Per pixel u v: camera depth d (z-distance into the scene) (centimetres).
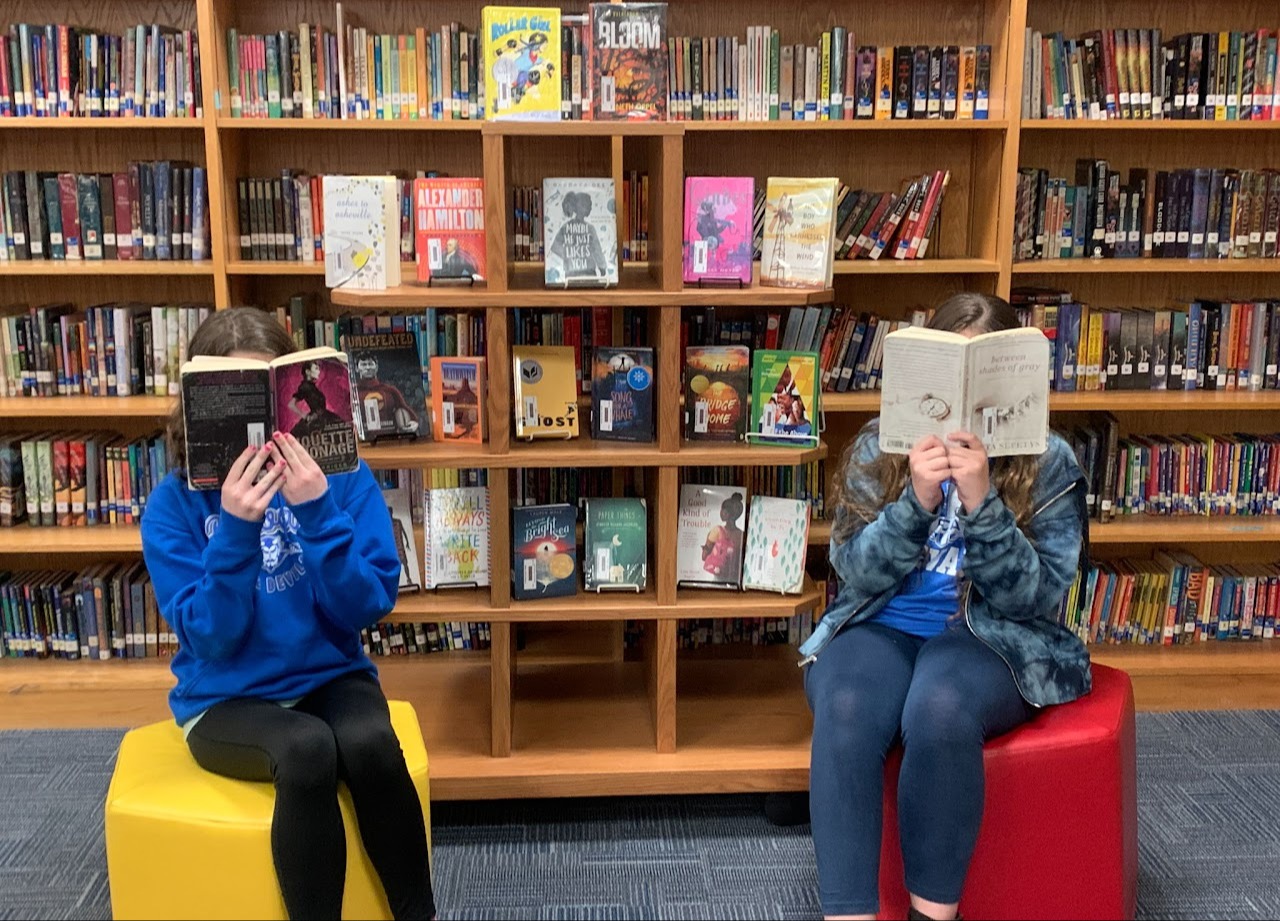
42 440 326
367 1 321
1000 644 205
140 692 315
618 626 311
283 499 205
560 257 241
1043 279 348
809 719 271
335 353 197
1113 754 199
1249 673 329
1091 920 201
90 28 320
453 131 330
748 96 309
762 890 228
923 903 184
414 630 326
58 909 221
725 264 247
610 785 246
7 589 326
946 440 200
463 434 250
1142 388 333
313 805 177
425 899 189
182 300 342
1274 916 220
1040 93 312
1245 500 338
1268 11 337
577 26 308
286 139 328
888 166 335
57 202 316
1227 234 324
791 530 255
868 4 327
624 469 320
